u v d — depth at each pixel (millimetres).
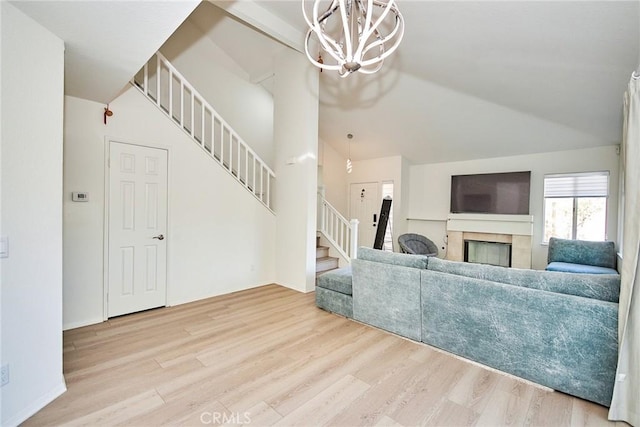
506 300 2152
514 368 2141
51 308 1815
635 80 1690
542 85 3570
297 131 4309
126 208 3213
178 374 2121
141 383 2006
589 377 1870
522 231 5316
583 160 4891
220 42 5195
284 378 2094
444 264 2564
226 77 5492
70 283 2865
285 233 4504
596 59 2852
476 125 4996
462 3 2648
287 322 3102
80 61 2186
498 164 5762
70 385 1959
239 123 5680
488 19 2748
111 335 2732
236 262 4211
